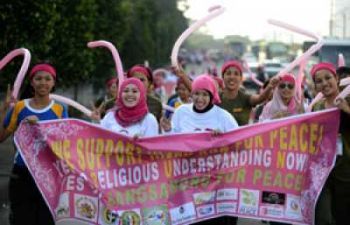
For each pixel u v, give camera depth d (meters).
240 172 9.30
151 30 69.44
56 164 8.92
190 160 9.27
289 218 9.21
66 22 27.09
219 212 9.31
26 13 21.36
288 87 10.32
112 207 9.04
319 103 9.44
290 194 9.20
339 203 9.08
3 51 21.42
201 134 9.26
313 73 9.32
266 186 9.26
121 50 45.69
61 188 8.97
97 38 37.34
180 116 9.37
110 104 12.02
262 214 9.27
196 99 9.26
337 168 9.04
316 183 9.05
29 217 9.00
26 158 8.78
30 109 8.99
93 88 45.50
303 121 9.13
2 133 9.02
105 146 9.12
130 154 9.16
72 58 27.84
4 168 18.97
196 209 9.28
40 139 8.85
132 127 9.21
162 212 9.20
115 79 14.09
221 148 9.27
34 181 8.94
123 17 41.59
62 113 9.11
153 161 9.20
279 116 10.23
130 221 9.12
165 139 9.20
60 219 9.02
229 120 9.29
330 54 26.48
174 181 9.25
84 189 9.00
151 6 71.12
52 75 9.00
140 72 11.55
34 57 22.08
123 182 9.13
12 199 9.02
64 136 8.96
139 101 9.20
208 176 9.29
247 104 10.68
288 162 9.21
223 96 10.75
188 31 11.12
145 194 9.18
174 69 11.23
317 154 9.10
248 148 9.27
